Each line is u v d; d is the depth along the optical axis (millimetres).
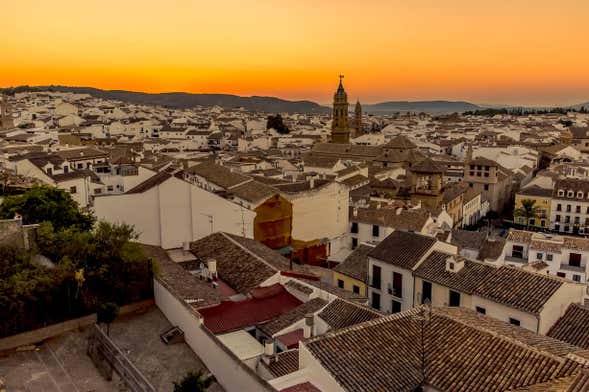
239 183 73562
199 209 50688
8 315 28688
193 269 43531
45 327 30078
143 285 35375
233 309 36219
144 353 29953
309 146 195875
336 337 26906
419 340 28000
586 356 24750
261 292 38906
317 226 76188
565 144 184375
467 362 25828
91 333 30750
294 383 25453
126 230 35969
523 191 118062
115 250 34188
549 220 114250
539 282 40312
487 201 128625
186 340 31141
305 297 38312
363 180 112062
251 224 56219
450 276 45656
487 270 44281
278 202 69812
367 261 55719
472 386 24281
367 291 54562
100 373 27016
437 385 24859
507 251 72125
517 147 163875
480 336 27328
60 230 37281
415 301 48656
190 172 78500
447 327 28609
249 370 24719
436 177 97000
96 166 108312
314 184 80062
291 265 46781
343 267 59375
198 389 23328
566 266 67250
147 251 44438
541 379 23594
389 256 51719
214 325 34031
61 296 30828
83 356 28734
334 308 35000
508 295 40281
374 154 146375
